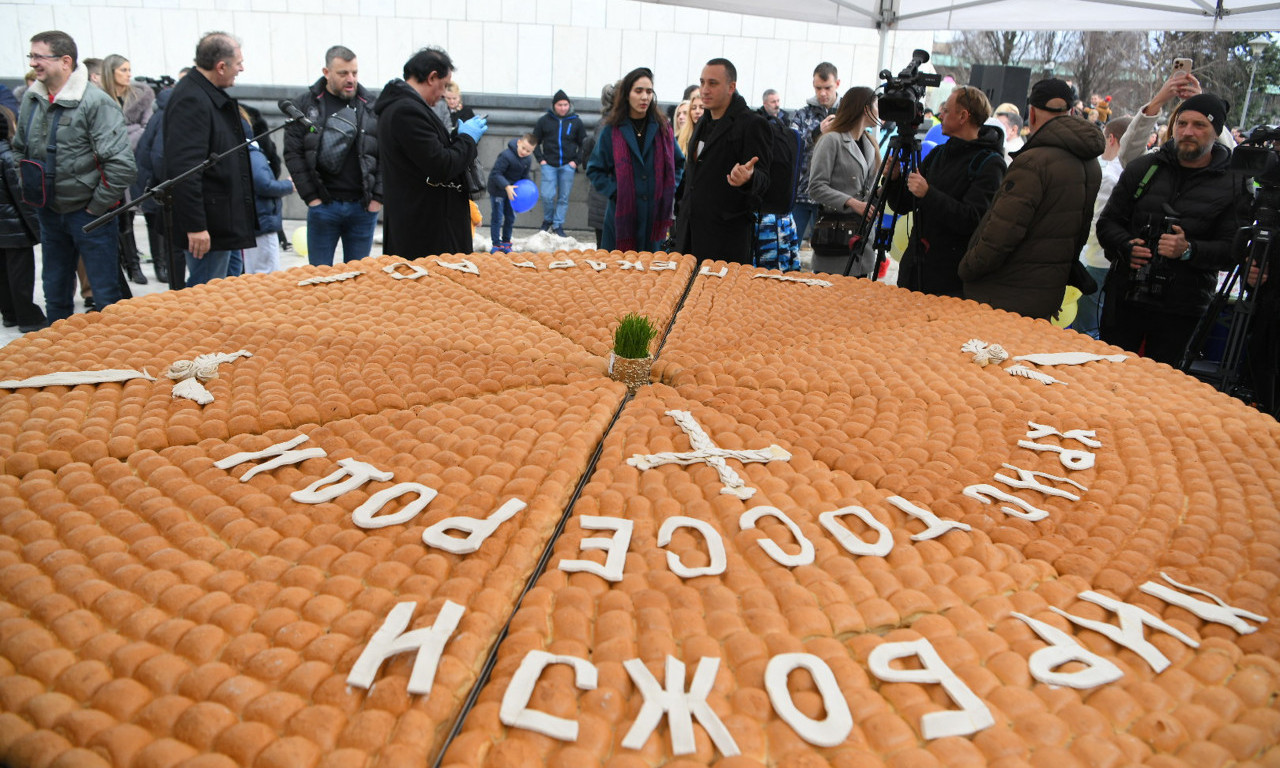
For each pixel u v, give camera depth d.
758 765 1.29
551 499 2.04
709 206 5.29
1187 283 4.51
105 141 5.35
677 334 3.59
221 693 1.39
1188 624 1.70
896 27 8.07
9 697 1.38
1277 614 1.75
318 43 11.43
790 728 1.37
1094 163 4.03
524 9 11.41
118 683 1.41
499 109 11.52
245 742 1.29
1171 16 6.92
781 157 5.27
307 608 1.61
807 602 1.68
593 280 4.38
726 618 1.62
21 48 11.68
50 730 1.33
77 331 3.16
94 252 5.62
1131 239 4.62
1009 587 1.79
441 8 11.37
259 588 1.67
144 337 3.13
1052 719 1.41
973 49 17.98
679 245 5.54
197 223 5.16
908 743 1.36
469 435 2.41
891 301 4.15
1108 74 17.20
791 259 6.51
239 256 6.68
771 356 3.29
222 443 2.31
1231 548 1.98
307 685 1.42
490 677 1.50
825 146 5.86
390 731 1.35
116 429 2.33
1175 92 5.34
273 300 3.70
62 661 1.46
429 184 5.07
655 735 1.36
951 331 3.70
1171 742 1.39
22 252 5.95
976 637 1.61
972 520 2.06
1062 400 2.92
